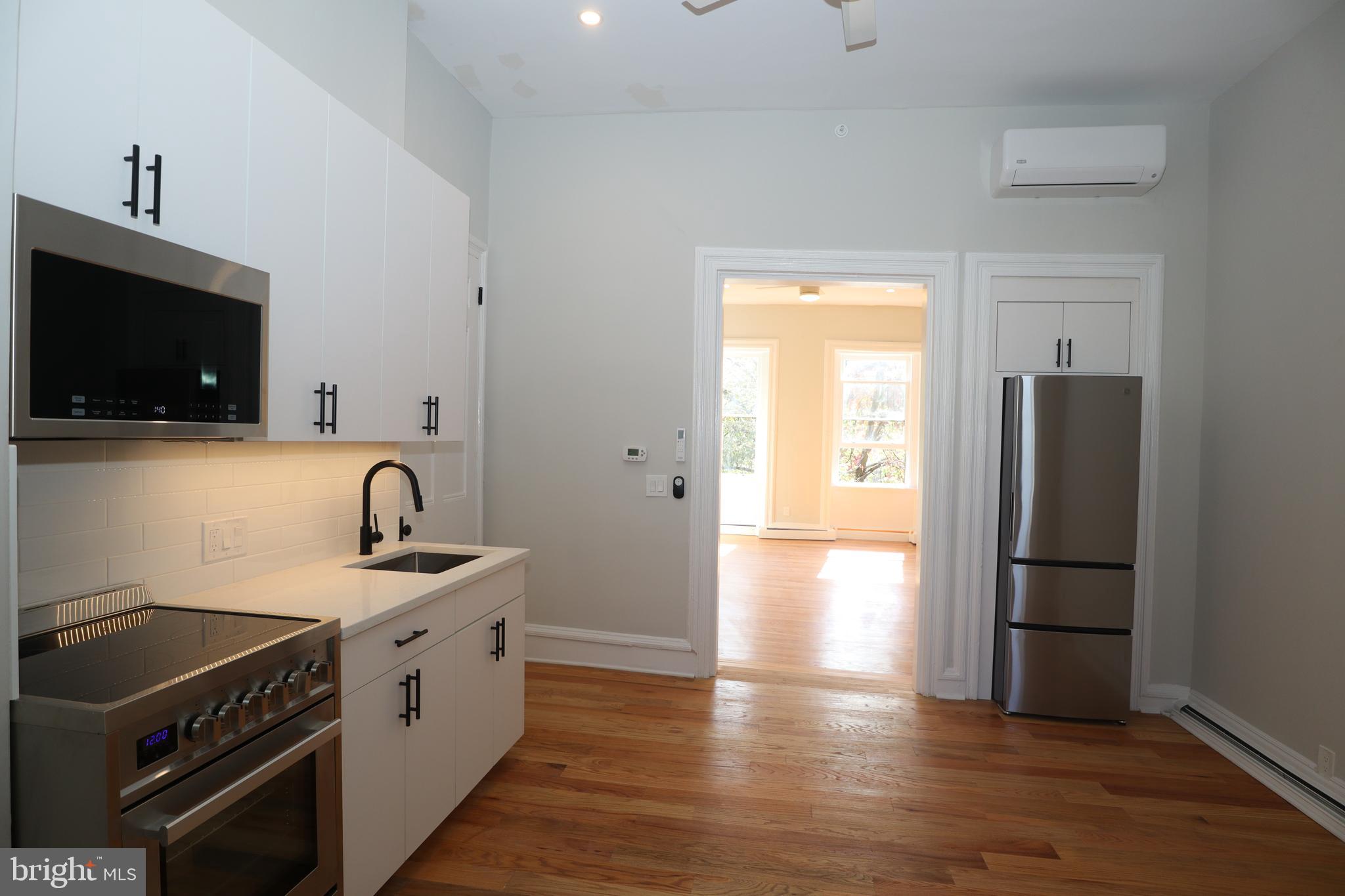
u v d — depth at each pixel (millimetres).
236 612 1689
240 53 1637
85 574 1585
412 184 2414
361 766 1735
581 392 3752
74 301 1202
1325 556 2525
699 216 3643
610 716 3158
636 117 3693
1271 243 2879
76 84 1247
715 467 3662
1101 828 2348
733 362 8703
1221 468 3162
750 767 2715
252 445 2086
